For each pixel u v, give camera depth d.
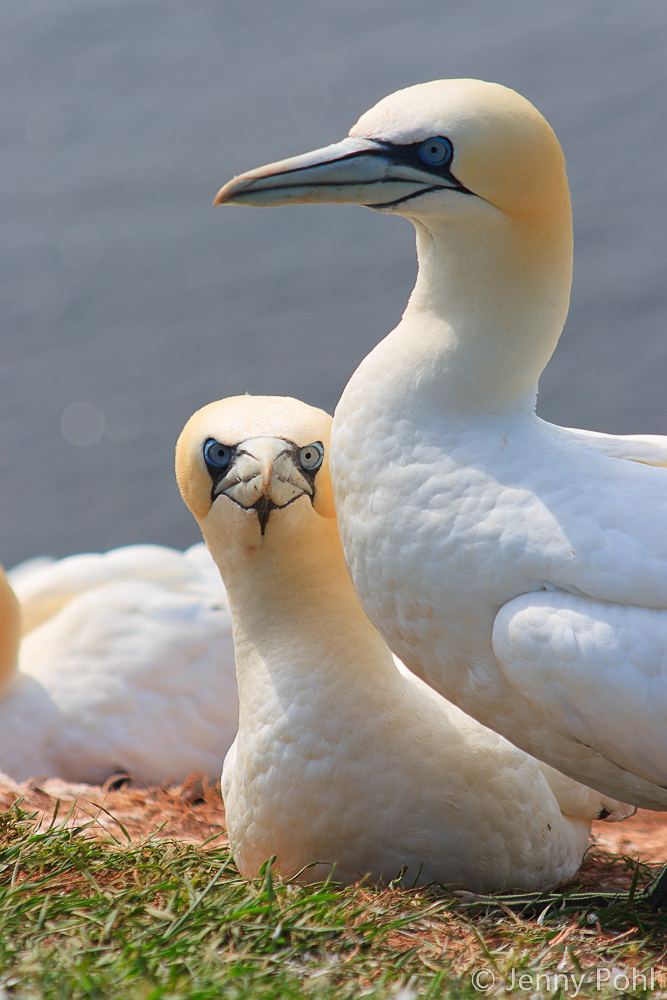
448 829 11.13
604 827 15.04
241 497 11.27
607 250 63.00
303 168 10.84
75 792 15.64
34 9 108.62
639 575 9.84
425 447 10.50
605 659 9.81
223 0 104.81
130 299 69.19
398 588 10.59
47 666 18.11
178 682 17.94
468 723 11.66
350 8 99.62
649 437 11.85
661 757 10.01
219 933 9.47
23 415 63.28
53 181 83.12
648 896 11.17
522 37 87.69
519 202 10.52
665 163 69.56
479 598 10.27
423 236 11.04
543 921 10.57
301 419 11.56
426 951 9.72
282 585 11.53
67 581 19.83
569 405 54.56
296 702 11.29
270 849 11.41
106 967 8.77
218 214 75.38
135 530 56.38
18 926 9.30
